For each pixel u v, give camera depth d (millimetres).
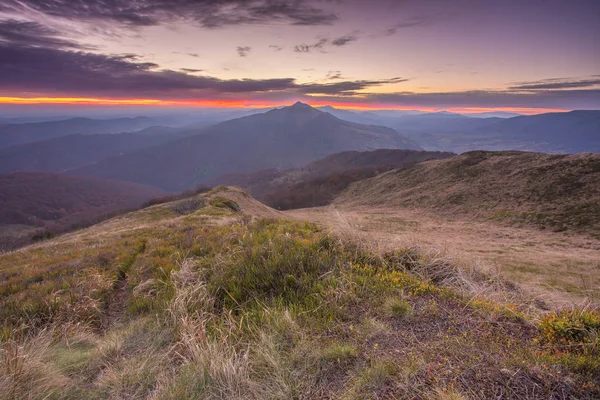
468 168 75625
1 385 2750
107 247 12422
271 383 2678
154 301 5230
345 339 3201
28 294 6746
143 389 2795
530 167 61781
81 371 3217
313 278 4852
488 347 2947
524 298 4707
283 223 10812
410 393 2352
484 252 27062
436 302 4027
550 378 2461
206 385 2676
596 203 41406
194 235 11234
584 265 20891
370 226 47750
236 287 4906
